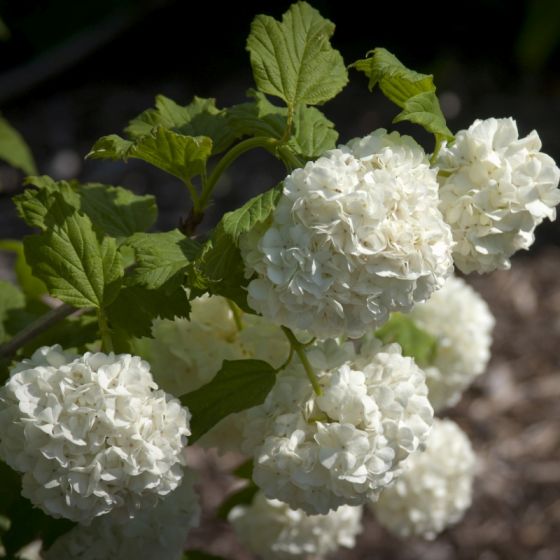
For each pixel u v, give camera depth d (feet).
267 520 3.19
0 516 2.84
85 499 2.33
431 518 3.36
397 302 2.34
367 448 2.38
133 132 2.67
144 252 2.41
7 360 2.62
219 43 9.47
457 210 2.41
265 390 2.52
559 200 2.40
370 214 2.29
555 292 6.89
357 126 8.19
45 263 2.48
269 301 2.34
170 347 2.72
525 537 5.41
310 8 2.53
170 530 2.67
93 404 2.32
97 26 9.25
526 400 6.18
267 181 7.61
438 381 3.26
